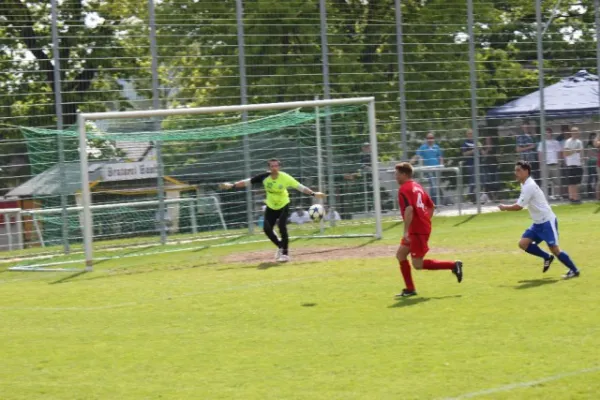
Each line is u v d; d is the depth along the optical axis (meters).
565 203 64.19
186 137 50.25
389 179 58.97
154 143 52.31
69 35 51.53
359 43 58.78
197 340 25.97
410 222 30.77
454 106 61.25
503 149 62.56
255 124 52.50
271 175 42.44
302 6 57.03
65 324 29.38
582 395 18.97
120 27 53.06
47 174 49.84
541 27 63.41
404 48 59.91
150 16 53.75
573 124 64.38
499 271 35.56
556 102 63.81
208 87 55.59
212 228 53.94
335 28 58.16
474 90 61.62
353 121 58.38
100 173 51.00
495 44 62.28
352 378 21.06
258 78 56.66
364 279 35.56
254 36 56.41
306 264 41.12
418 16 60.19
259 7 56.25
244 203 54.91
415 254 30.97
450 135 61.16
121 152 51.53
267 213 42.62
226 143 54.38
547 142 63.69
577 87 64.62
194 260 44.84
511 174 62.75
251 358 23.50
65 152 50.38
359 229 55.22
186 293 34.41
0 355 25.14
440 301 29.95
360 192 57.97
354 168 57.88
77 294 35.53
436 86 60.75
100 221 50.78
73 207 49.66
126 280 38.91
